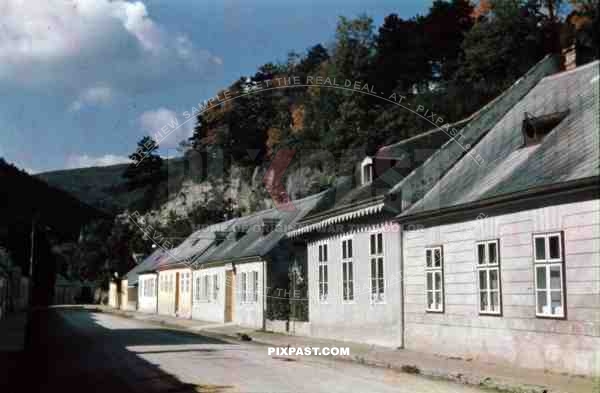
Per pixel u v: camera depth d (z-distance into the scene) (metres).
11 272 57.94
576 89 17.19
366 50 49.97
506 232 14.83
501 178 15.79
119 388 11.57
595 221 12.41
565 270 13.07
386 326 19.48
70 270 71.06
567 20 36.56
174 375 13.03
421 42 53.53
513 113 19.48
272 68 49.38
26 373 14.44
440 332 17.17
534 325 13.89
